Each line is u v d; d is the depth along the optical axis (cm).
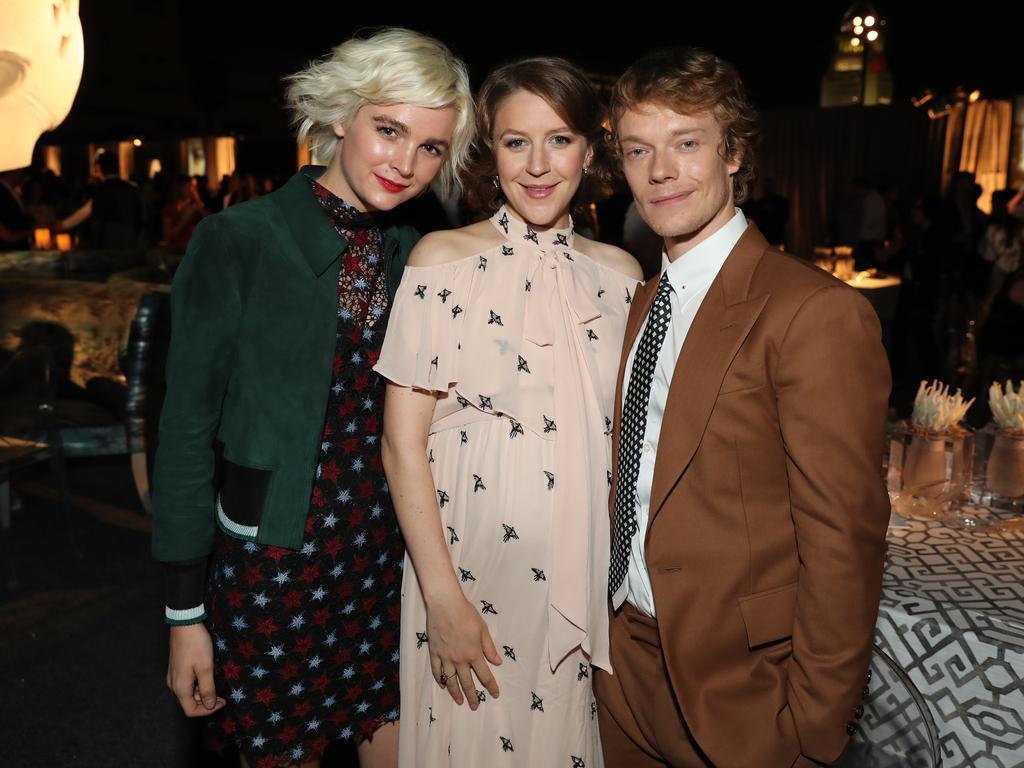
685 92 127
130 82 1495
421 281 147
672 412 132
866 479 121
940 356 573
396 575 171
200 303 144
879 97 1327
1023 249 577
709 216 133
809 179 1184
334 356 153
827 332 120
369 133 145
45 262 466
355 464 159
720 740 133
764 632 132
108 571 355
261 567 153
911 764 129
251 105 1614
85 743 241
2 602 328
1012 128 1024
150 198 981
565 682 151
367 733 173
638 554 144
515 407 146
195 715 156
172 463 144
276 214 151
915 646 149
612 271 162
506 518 148
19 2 157
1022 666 138
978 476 202
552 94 140
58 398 397
